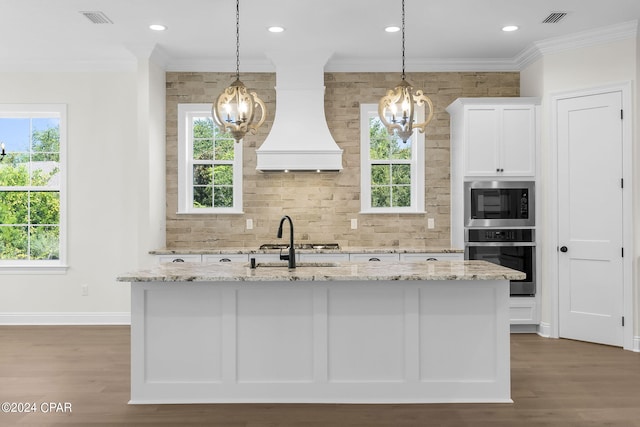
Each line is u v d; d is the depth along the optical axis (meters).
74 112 5.69
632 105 4.57
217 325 3.31
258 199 5.82
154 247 5.45
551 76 5.08
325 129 5.36
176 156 5.80
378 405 3.28
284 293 3.31
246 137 5.82
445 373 3.32
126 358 4.36
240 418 3.08
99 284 5.71
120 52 5.41
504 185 5.18
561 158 4.99
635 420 3.06
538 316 5.16
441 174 5.83
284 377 3.33
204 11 4.29
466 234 5.21
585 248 4.84
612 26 4.61
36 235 5.82
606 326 4.72
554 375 3.88
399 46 5.25
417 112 5.82
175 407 3.25
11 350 4.61
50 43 5.12
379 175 5.96
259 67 5.76
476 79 5.80
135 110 5.70
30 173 5.80
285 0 4.07
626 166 4.60
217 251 5.23
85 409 3.23
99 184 5.71
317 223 5.82
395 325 3.32
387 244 5.82
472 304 3.31
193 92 5.80
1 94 5.67
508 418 3.08
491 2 4.12
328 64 5.75
